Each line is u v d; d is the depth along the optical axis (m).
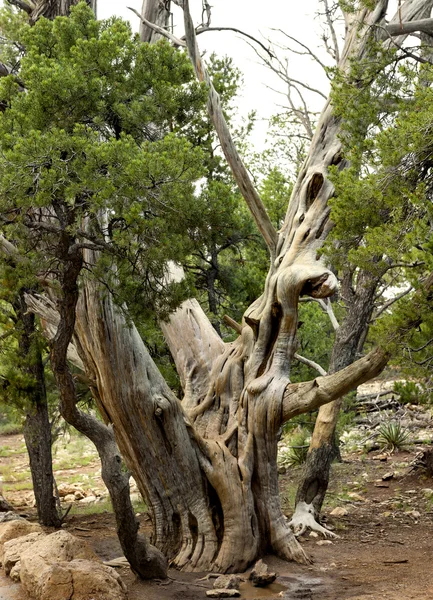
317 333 17.56
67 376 8.25
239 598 8.70
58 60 7.91
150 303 8.34
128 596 8.34
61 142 6.88
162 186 7.19
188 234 7.90
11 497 18.34
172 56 8.01
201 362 11.75
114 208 6.99
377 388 25.16
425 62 9.32
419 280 9.12
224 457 10.44
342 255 9.08
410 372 8.96
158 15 12.43
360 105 9.84
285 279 10.62
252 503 10.37
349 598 8.44
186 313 12.16
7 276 7.79
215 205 7.79
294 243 11.12
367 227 8.80
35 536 9.23
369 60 10.73
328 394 10.10
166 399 10.16
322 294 10.51
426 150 8.43
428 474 15.65
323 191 11.29
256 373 11.00
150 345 13.80
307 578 9.56
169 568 10.03
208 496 10.38
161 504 10.27
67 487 18.52
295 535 12.02
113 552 11.17
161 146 7.27
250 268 15.55
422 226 7.73
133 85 7.75
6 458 24.88
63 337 8.13
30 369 13.12
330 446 12.87
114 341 9.82
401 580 9.18
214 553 10.09
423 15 11.80
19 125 7.27
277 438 10.70
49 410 14.77
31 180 6.79
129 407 9.95
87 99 7.48
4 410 13.95
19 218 7.23
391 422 19.94
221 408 11.13
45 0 10.30
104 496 17.61
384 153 8.39
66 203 7.46
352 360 14.51
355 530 12.50
